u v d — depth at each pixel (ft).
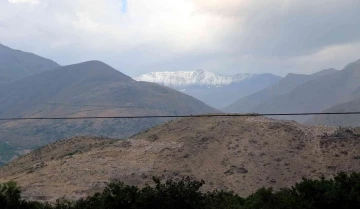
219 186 195.93
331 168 199.82
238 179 200.95
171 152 234.17
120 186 114.73
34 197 183.83
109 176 209.05
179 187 111.55
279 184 193.77
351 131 240.12
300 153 217.97
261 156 218.38
